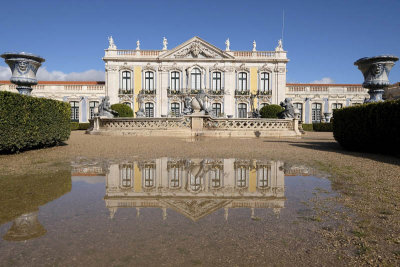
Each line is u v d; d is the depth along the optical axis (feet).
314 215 8.70
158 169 16.14
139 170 15.81
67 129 30.99
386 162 19.44
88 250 6.26
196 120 48.42
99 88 109.91
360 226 7.85
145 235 7.07
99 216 8.39
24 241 6.68
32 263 5.67
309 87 111.55
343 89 110.93
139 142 33.50
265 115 84.79
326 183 12.98
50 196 10.48
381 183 13.01
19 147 22.58
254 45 109.60
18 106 22.25
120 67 107.04
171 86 108.88
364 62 34.01
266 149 27.07
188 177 14.03
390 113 22.99
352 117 27.35
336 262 5.89
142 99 107.04
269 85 109.29
